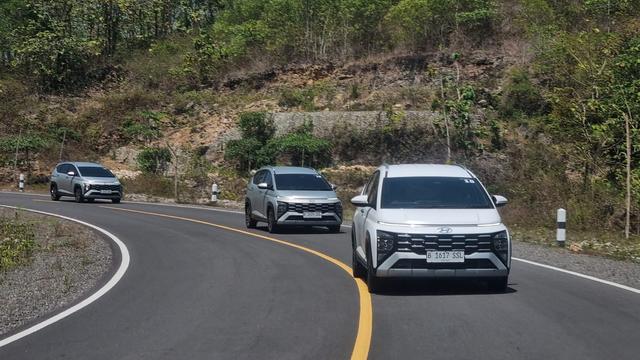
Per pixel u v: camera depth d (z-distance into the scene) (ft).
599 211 73.20
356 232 41.52
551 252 53.78
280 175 70.69
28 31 191.31
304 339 26.58
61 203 106.63
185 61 185.37
